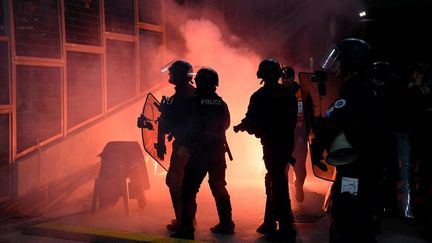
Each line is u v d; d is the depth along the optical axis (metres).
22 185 6.51
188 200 5.39
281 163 5.43
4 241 5.46
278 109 5.41
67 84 7.44
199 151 5.38
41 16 6.94
